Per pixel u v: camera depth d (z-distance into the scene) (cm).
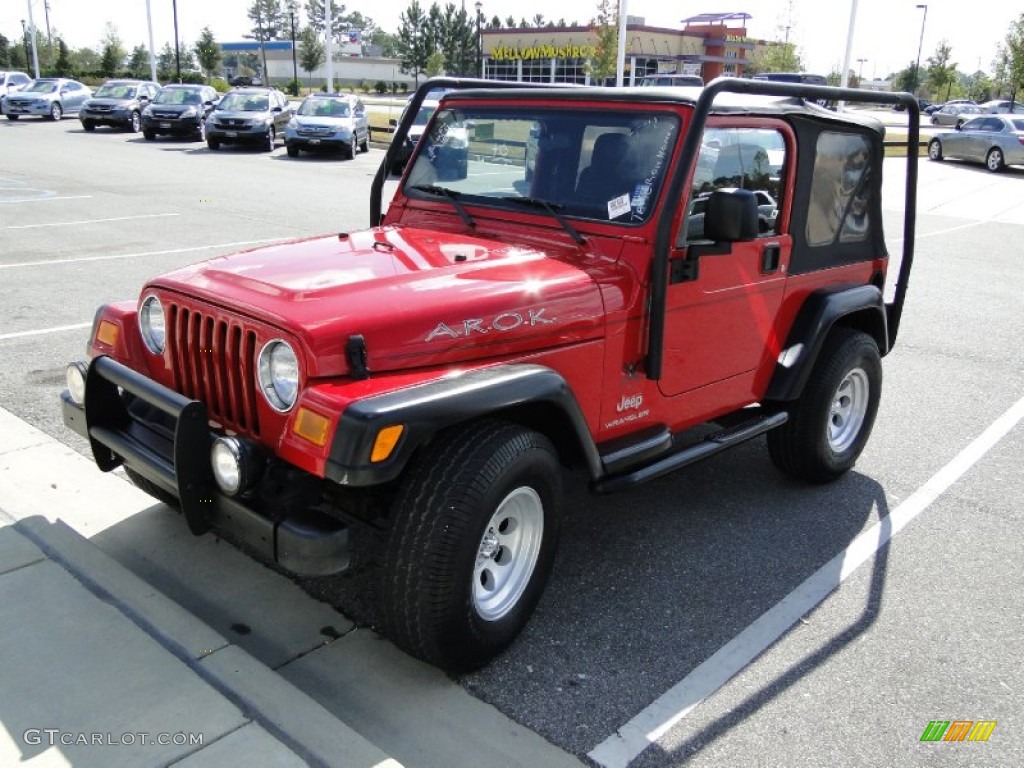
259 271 329
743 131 389
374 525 313
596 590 384
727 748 293
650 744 293
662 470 375
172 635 312
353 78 9888
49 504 420
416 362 299
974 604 387
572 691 317
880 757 292
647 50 4959
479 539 294
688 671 332
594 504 468
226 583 370
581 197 375
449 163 423
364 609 359
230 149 2420
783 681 329
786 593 389
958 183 2206
